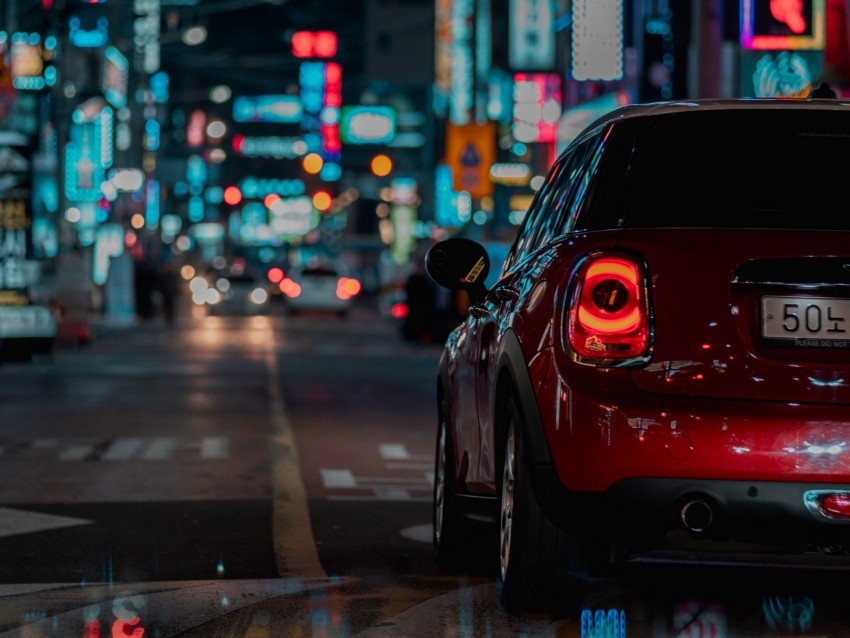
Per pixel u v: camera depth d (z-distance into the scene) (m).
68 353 43.53
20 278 39.72
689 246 7.42
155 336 55.72
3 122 49.19
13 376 33.66
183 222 178.88
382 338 58.62
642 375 7.32
